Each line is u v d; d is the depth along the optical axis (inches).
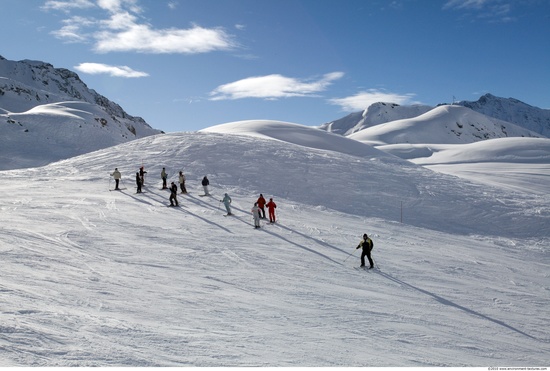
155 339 319.0
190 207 1040.2
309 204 1208.2
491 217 1253.7
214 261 654.5
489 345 452.1
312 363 317.4
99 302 403.2
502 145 4158.5
